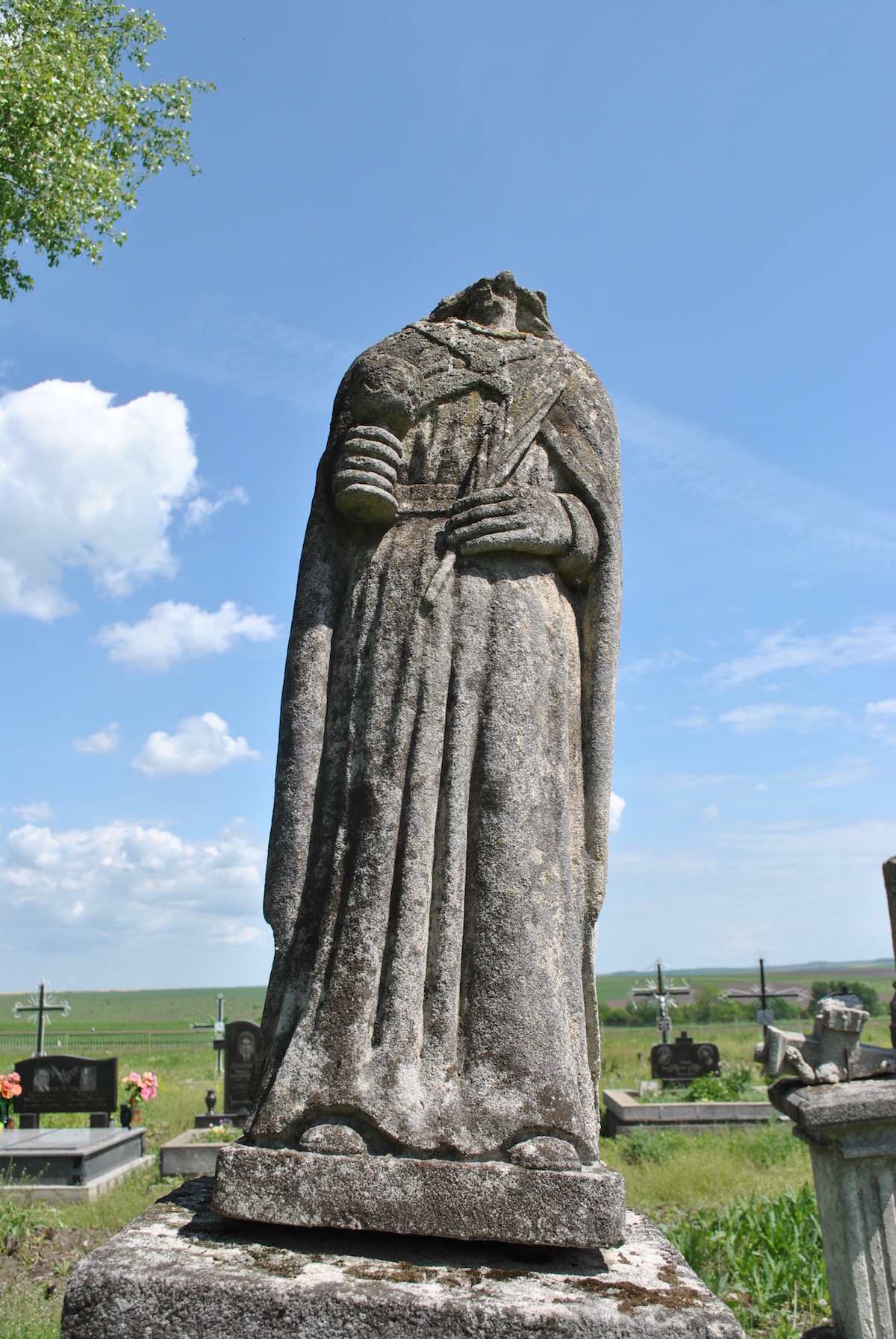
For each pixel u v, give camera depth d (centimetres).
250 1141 244
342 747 287
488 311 353
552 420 323
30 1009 1780
